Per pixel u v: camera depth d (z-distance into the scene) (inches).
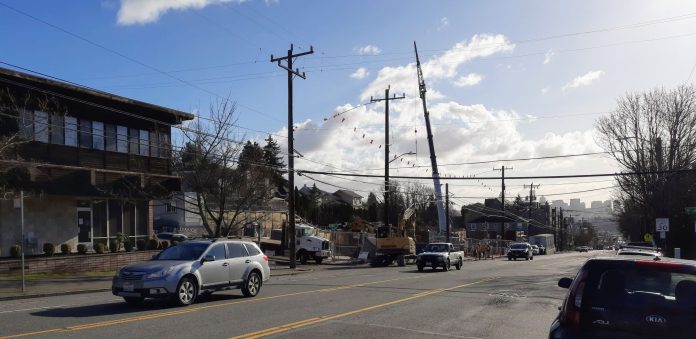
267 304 589.3
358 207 4279.0
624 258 263.9
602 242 6697.8
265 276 694.5
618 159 1581.0
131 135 1231.5
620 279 253.3
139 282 542.3
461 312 552.1
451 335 426.6
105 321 460.8
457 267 1373.0
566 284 365.1
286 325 450.9
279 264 1508.4
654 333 236.4
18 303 608.1
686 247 1599.4
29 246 1059.3
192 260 593.0
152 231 1315.2
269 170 1257.4
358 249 1980.8
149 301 609.3
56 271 992.2
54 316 491.2
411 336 418.6
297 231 1740.9
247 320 474.3
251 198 1186.6
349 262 1704.0
